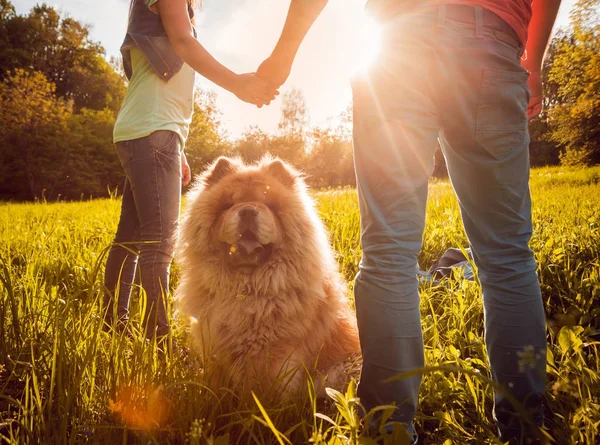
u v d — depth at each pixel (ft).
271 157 11.88
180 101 10.87
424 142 5.93
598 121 75.10
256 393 7.40
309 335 8.64
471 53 5.60
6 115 135.74
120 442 6.28
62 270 14.88
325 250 9.52
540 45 7.22
